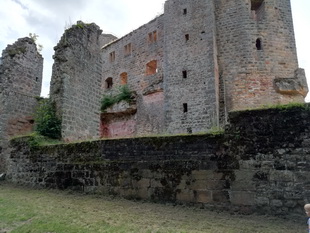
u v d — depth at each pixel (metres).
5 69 12.57
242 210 5.76
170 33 19.73
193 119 16.92
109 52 26.91
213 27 18.05
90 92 12.26
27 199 6.96
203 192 6.18
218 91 17.42
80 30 12.01
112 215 5.48
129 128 22.33
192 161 6.45
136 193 6.87
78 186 7.79
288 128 5.81
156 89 20.56
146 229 4.62
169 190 6.52
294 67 17.56
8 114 12.12
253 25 18.00
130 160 7.20
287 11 18.62
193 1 19.36
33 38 14.30
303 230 4.63
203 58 17.62
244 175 5.94
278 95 16.73
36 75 13.91
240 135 6.20
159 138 7.01
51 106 10.60
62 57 10.93
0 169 11.21
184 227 4.74
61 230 4.56
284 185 5.57
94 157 7.80
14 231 4.56
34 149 9.14
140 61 23.38
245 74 17.30
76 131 11.00
